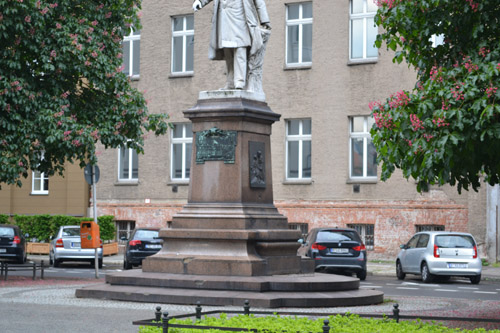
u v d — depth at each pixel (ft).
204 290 47.32
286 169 108.58
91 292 49.57
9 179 68.85
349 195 104.22
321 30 106.32
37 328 36.04
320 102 106.11
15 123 68.90
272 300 44.29
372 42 104.12
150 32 117.80
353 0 105.09
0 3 64.90
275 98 108.68
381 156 34.81
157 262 50.60
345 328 27.58
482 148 32.48
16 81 67.67
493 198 96.99
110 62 73.51
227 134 51.26
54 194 124.16
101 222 115.85
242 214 49.90
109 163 120.16
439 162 32.58
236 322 28.30
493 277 84.07
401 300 52.75
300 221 106.63
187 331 26.23
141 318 39.70
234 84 53.47
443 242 77.15
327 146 105.60
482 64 32.32
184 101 115.03
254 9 54.19
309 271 52.65
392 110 33.22
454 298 57.57
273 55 108.78
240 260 48.34
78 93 79.71
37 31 68.80
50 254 97.60
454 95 31.24
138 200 117.91
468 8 33.86
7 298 50.03
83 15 73.61
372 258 102.58
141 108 77.20
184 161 115.96
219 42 53.93
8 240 92.94
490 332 28.09
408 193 101.04
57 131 69.10
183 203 114.62
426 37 36.52
